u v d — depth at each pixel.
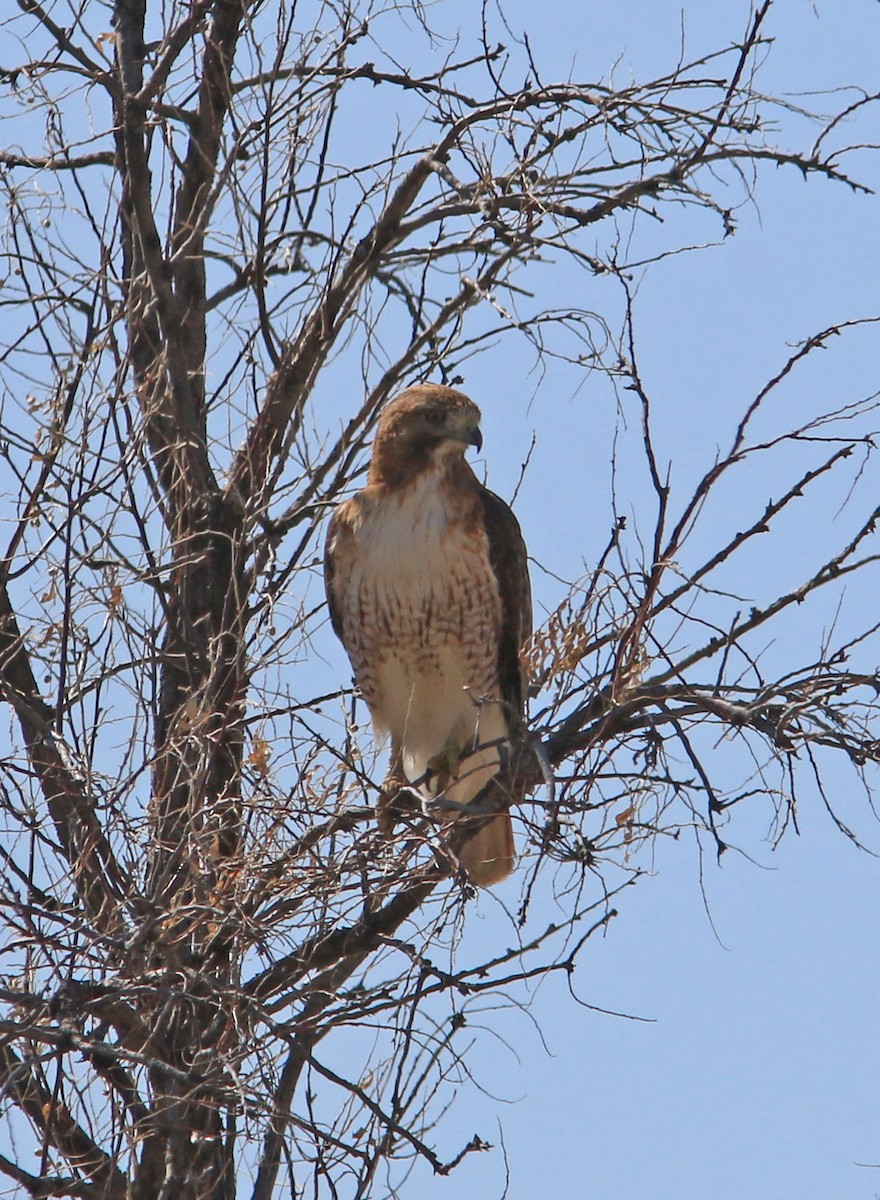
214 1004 10.03
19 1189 10.19
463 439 12.76
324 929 10.53
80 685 10.79
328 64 13.09
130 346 10.78
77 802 10.69
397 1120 9.84
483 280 12.59
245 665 11.32
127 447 10.77
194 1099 9.83
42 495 10.76
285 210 12.84
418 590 12.76
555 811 9.69
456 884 10.09
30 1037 9.46
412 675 13.12
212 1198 10.44
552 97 12.34
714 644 10.80
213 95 12.81
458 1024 10.00
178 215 12.95
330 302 12.59
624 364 10.22
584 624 10.35
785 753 10.17
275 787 10.66
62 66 12.74
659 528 10.27
